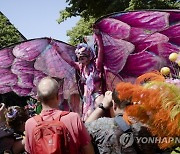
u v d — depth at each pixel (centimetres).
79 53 515
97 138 309
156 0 1400
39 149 306
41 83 333
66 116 318
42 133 308
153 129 293
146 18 422
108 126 306
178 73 354
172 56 356
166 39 434
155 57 444
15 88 654
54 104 329
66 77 610
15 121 386
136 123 298
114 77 484
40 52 616
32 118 324
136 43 445
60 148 305
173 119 286
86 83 523
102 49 464
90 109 513
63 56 578
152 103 289
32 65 632
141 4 1384
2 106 412
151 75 312
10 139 371
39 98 330
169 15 415
